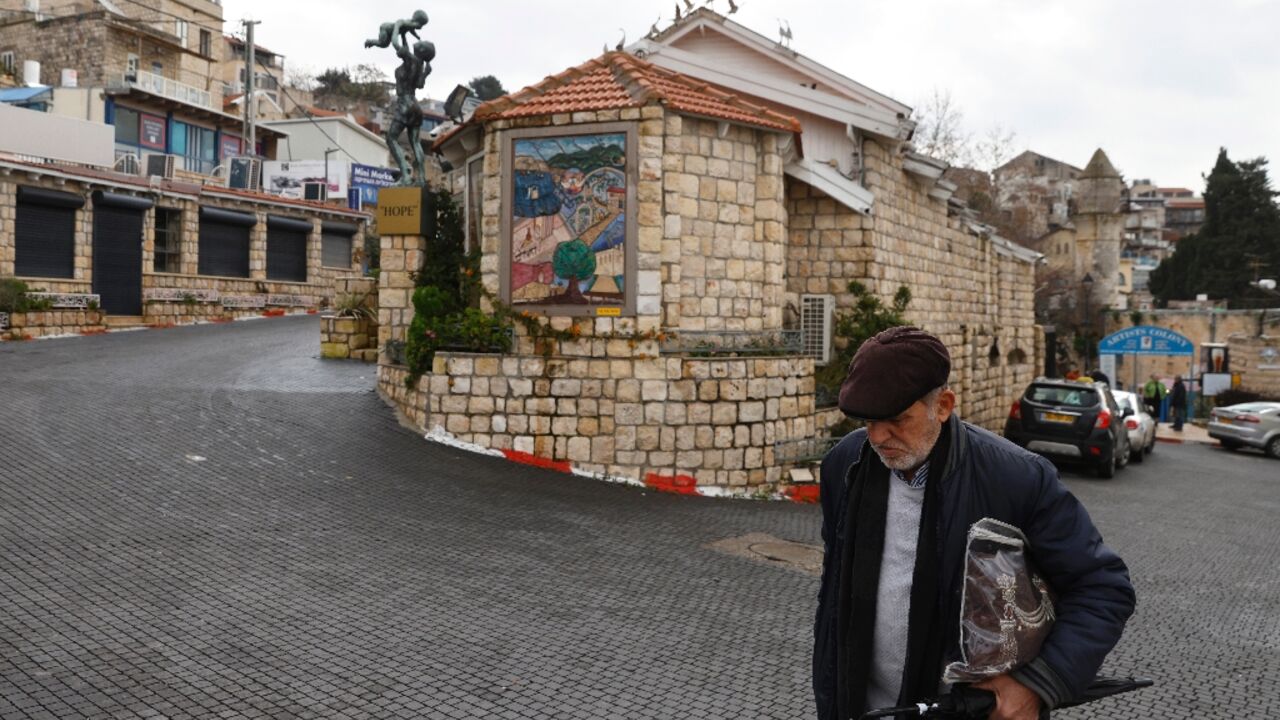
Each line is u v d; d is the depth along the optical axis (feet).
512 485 36.17
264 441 37.06
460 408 41.29
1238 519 44.86
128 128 115.55
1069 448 59.62
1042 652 8.09
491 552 27.32
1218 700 19.72
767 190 43.60
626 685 18.63
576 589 24.66
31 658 17.87
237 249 96.78
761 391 41.63
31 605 20.39
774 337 42.88
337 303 60.23
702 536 31.76
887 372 8.41
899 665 8.81
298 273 104.83
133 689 16.94
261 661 18.60
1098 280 170.60
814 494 41.42
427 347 42.19
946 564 8.52
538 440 40.60
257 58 229.45
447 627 21.20
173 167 101.60
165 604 21.16
